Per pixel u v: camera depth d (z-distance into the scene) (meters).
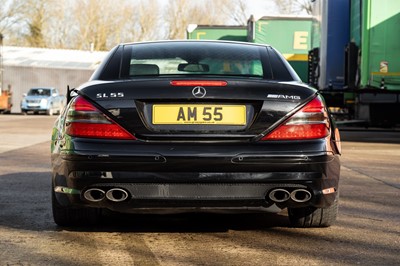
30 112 35.53
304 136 4.05
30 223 4.93
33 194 6.32
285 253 4.08
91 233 4.60
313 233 4.67
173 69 4.44
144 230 4.71
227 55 4.64
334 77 16.03
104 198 4.04
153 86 4.04
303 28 21.14
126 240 4.40
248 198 3.99
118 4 62.69
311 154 4.00
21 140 13.72
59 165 4.14
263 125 4.02
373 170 8.76
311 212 4.69
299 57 21.14
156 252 4.08
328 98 17.66
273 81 4.22
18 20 59.19
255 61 4.58
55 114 34.91
